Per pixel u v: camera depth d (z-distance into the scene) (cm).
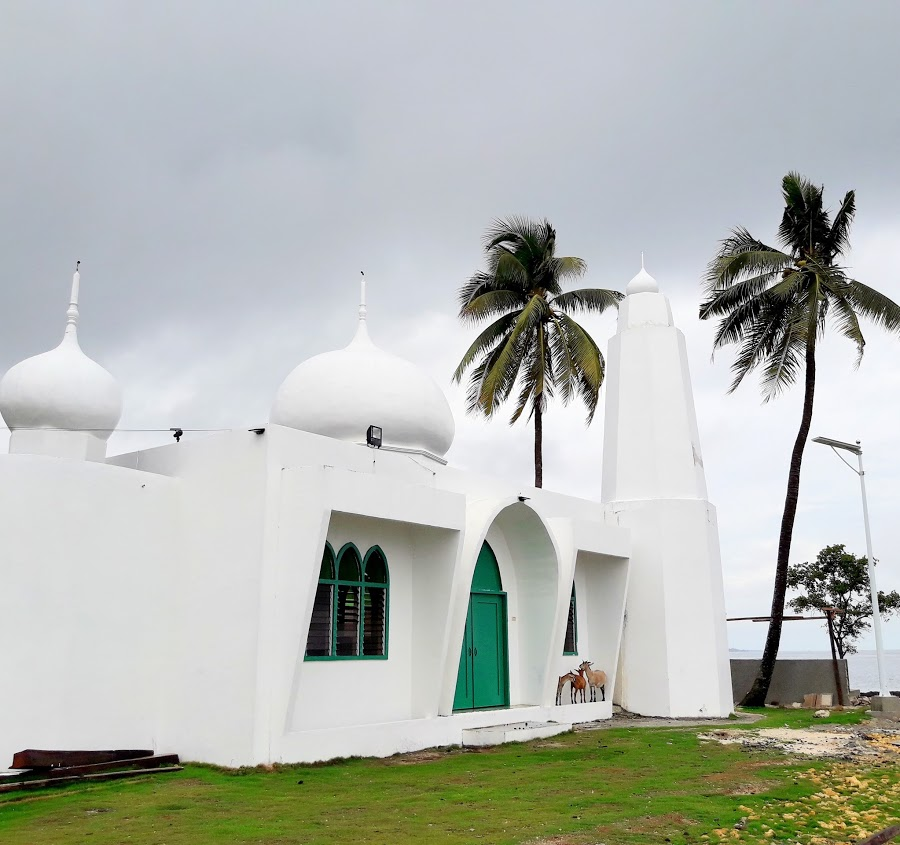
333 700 1366
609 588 2086
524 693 1814
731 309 2391
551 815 908
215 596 1291
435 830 839
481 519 1593
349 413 1712
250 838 808
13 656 1162
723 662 2117
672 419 2212
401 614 1529
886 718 2034
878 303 2206
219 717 1234
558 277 2595
